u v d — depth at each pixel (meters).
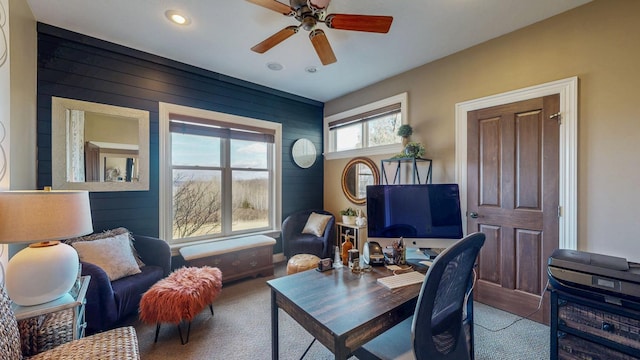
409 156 2.96
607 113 2.01
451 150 2.92
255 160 4.00
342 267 1.75
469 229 2.76
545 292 2.27
